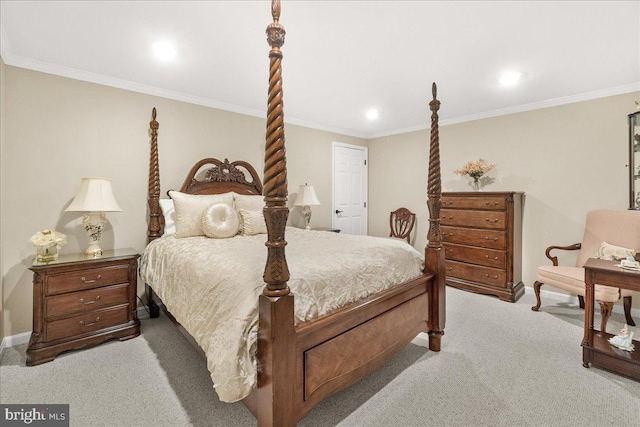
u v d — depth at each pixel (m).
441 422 1.54
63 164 2.58
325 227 4.65
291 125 4.29
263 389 1.24
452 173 4.28
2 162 2.27
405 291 2.00
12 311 2.37
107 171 2.79
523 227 3.67
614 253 2.62
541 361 2.12
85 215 2.50
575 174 3.30
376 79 2.84
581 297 3.14
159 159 3.10
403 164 4.88
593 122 3.18
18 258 2.39
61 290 2.20
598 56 2.37
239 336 1.26
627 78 2.79
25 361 2.13
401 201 4.92
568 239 3.36
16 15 1.84
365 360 1.67
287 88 3.07
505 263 3.38
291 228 3.44
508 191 3.63
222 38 2.11
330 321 1.43
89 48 2.24
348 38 2.12
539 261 3.56
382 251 2.08
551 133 3.45
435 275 2.27
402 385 1.86
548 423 1.53
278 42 1.17
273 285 1.23
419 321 2.17
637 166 2.21
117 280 2.45
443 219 3.91
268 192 1.21
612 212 2.95
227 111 3.59
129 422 1.54
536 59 2.43
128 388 1.82
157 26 1.96
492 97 3.33
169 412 1.62
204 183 3.29
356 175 5.18
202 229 2.71
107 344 2.39
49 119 2.51
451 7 1.78
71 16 1.85
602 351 1.98
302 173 4.43
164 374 1.97
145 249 2.86
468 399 1.72
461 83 2.93
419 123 4.48
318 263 1.68
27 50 2.27
